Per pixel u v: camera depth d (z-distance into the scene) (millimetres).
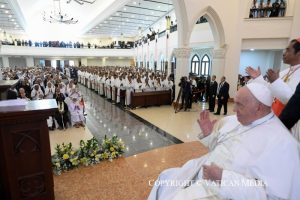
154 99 9188
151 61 22734
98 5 22469
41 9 27297
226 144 1580
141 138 5234
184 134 5527
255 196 1227
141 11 18062
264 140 1354
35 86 6750
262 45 9555
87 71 16562
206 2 8430
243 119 1499
